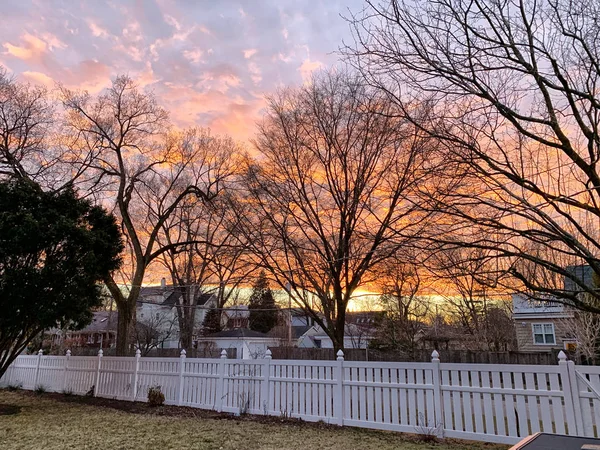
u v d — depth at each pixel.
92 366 12.23
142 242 27.73
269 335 37.78
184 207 24.11
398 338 23.33
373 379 7.19
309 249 14.09
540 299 5.02
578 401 5.31
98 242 10.34
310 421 7.76
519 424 5.72
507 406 5.84
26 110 14.70
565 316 18.19
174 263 28.84
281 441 6.48
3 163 14.41
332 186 13.80
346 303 13.42
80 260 9.88
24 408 10.12
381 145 12.32
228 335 34.53
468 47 4.65
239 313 39.12
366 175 13.04
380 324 27.06
